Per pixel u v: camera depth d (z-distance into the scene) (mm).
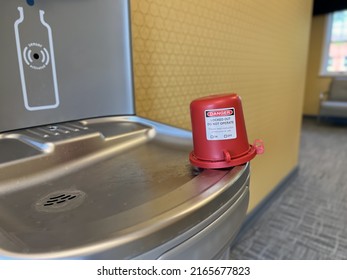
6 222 318
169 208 317
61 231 276
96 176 451
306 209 1784
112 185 416
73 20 533
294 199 1930
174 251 304
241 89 1327
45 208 351
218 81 1132
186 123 984
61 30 520
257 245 1408
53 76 524
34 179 420
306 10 2121
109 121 623
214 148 456
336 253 1337
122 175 453
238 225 431
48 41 506
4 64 461
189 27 935
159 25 820
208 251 355
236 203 409
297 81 2172
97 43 577
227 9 1125
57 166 454
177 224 301
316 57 5066
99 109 607
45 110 525
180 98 943
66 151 471
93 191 397
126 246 262
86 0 543
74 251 242
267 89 1640
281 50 1762
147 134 618
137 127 630
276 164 1941
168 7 841
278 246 1398
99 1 562
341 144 3490
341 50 4863
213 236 357
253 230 1546
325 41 4953
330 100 4707
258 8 1380
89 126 576
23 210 347
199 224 328
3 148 449
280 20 1673
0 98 466
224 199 370
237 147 464
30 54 487
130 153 557
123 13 602
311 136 3961
